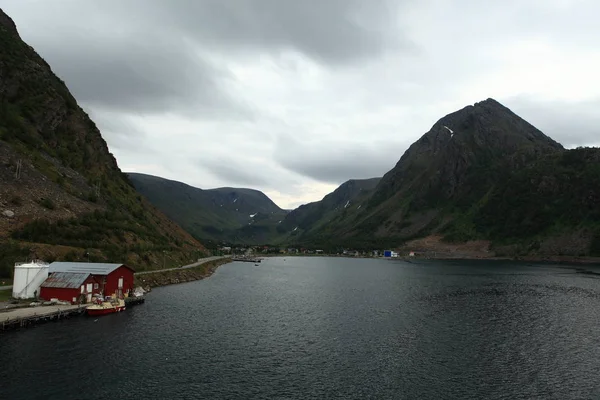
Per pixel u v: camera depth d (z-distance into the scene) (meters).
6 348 53.25
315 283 147.00
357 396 42.62
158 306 86.62
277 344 60.81
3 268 86.50
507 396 42.97
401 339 64.44
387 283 146.88
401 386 45.34
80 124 189.62
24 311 68.31
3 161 121.25
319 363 52.56
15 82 165.25
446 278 165.25
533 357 55.59
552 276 170.25
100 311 75.25
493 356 56.00
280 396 42.25
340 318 80.19
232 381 45.91
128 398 40.47
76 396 40.19
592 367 51.75
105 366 48.62
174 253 157.75
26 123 154.00
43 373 45.50
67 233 108.50
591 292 118.31
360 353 56.97
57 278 80.44
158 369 48.62
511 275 176.75
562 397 42.81
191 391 42.78
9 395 39.66
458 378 47.81
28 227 102.00
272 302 98.94
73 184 143.75
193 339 61.91
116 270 88.06
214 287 124.50
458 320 78.44
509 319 79.38
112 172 195.88
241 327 70.88
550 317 81.25
